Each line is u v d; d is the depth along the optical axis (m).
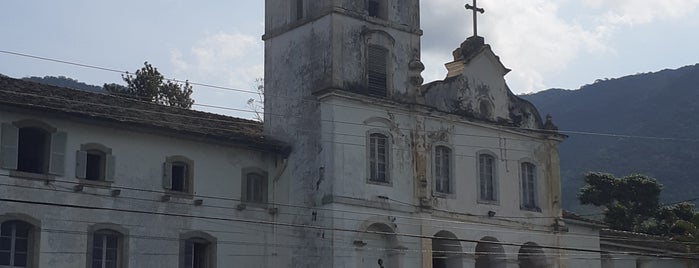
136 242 35.50
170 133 36.81
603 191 75.06
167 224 36.44
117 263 35.16
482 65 44.38
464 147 42.75
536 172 45.78
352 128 38.97
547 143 46.53
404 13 42.31
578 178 137.88
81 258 34.03
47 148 33.88
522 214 44.50
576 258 47.12
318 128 39.16
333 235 37.56
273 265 39.28
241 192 38.91
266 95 42.19
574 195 129.25
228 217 38.28
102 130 35.34
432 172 41.25
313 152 39.22
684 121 146.25
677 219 70.56
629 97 166.75
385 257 39.62
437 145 41.72
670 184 127.69
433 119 41.69
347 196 38.22
